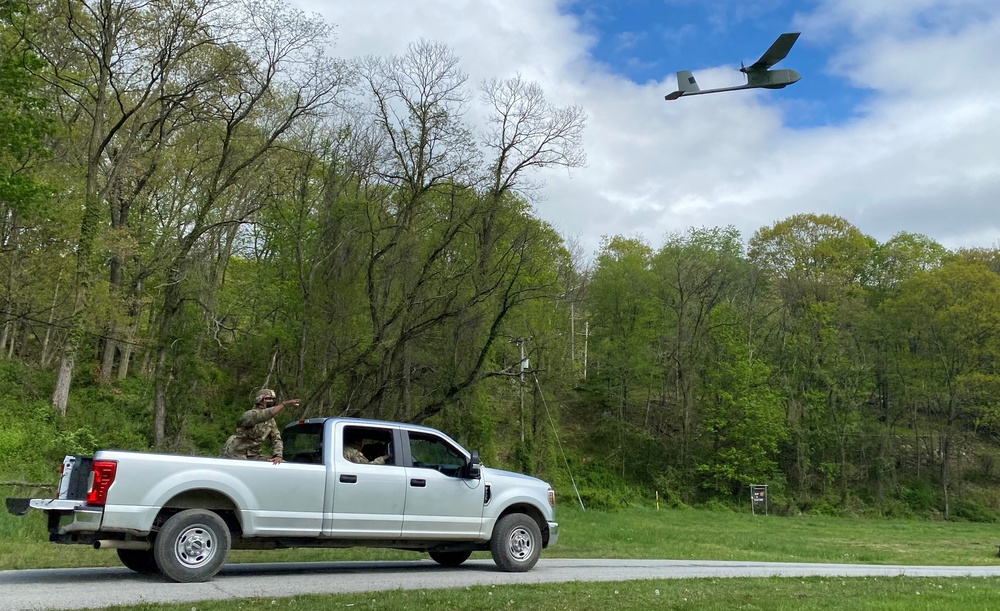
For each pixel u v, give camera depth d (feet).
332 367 101.14
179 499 29.71
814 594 30.71
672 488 164.25
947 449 172.65
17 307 97.81
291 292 108.68
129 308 101.24
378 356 101.55
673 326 181.68
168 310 103.40
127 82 98.99
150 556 31.86
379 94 99.60
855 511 167.94
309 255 107.86
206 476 29.68
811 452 176.76
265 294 115.24
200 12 91.20
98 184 97.91
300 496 31.48
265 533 30.68
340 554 44.52
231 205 115.55
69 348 89.86
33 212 80.18
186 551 29.07
